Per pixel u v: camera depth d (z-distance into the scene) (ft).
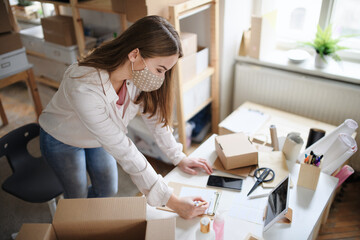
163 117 4.71
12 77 9.01
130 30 3.50
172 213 4.22
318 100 7.46
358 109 7.01
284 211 3.65
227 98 8.92
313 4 7.85
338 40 7.02
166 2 6.07
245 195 4.42
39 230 3.22
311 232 3.98
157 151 7.93
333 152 4.77
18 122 10.46
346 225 6.60
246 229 3.92
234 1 7.52
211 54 7.88
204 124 8.95
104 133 3.79
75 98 3.59
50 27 8.80
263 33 7.63
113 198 3.61
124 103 4.42
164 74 4.00
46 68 9.82
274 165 4.88
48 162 5.08
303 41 8.23
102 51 3.71
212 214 4.11
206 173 4.88
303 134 6.30
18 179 5.98
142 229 3.48
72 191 5.41
